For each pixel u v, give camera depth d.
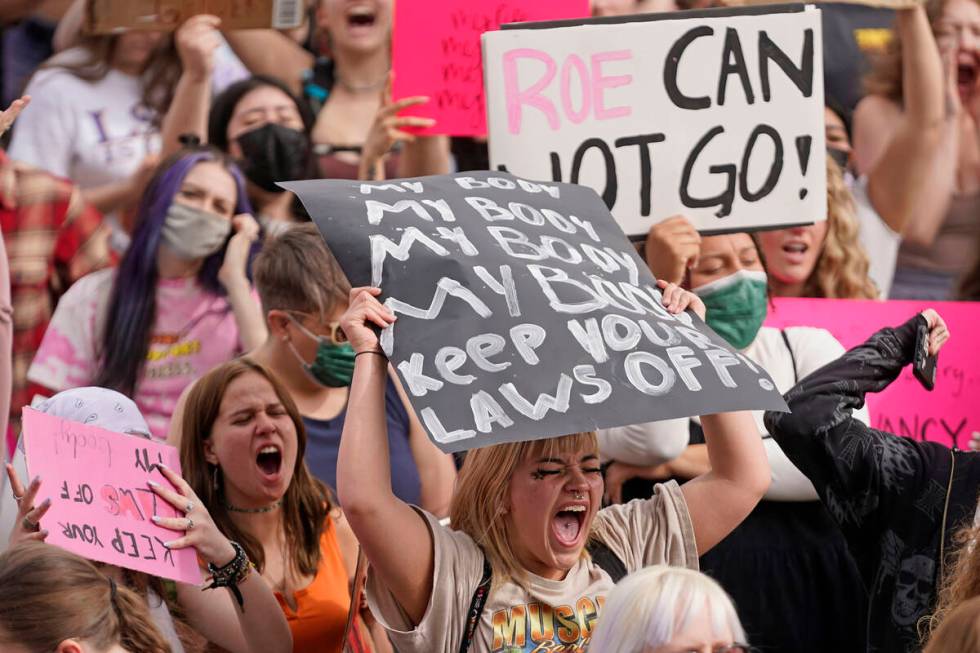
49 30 19.02
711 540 11.27
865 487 11.90
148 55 19.06
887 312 17.91
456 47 16.56
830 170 21.30
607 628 8.70
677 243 14.13
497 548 10.38
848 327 17.83
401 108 16.52
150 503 10.46
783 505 15.61
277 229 19.17
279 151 19.28
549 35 14.21
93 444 10.20
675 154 14.28
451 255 10.13
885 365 12.56
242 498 12.55
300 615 12.41
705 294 16.70
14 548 8.96
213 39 19.08
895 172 21.62
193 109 19.06
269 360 15.22
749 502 11.24
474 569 10.27
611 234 11.38
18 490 9.66
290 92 19.53
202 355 18.50
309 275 14.77
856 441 11.97
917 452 12.01
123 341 18.36
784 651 15.41
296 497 12.80
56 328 18.30
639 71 14.24
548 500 10.25
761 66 14.33
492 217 10.80
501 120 14.17
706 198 14.30
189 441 12.65
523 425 9.22
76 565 8.89
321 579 12.70
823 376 12.36
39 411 10.21
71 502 9.80
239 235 18.83
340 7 19.55
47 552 8.88
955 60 21.89
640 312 10.34
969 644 7.90
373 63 19.72
